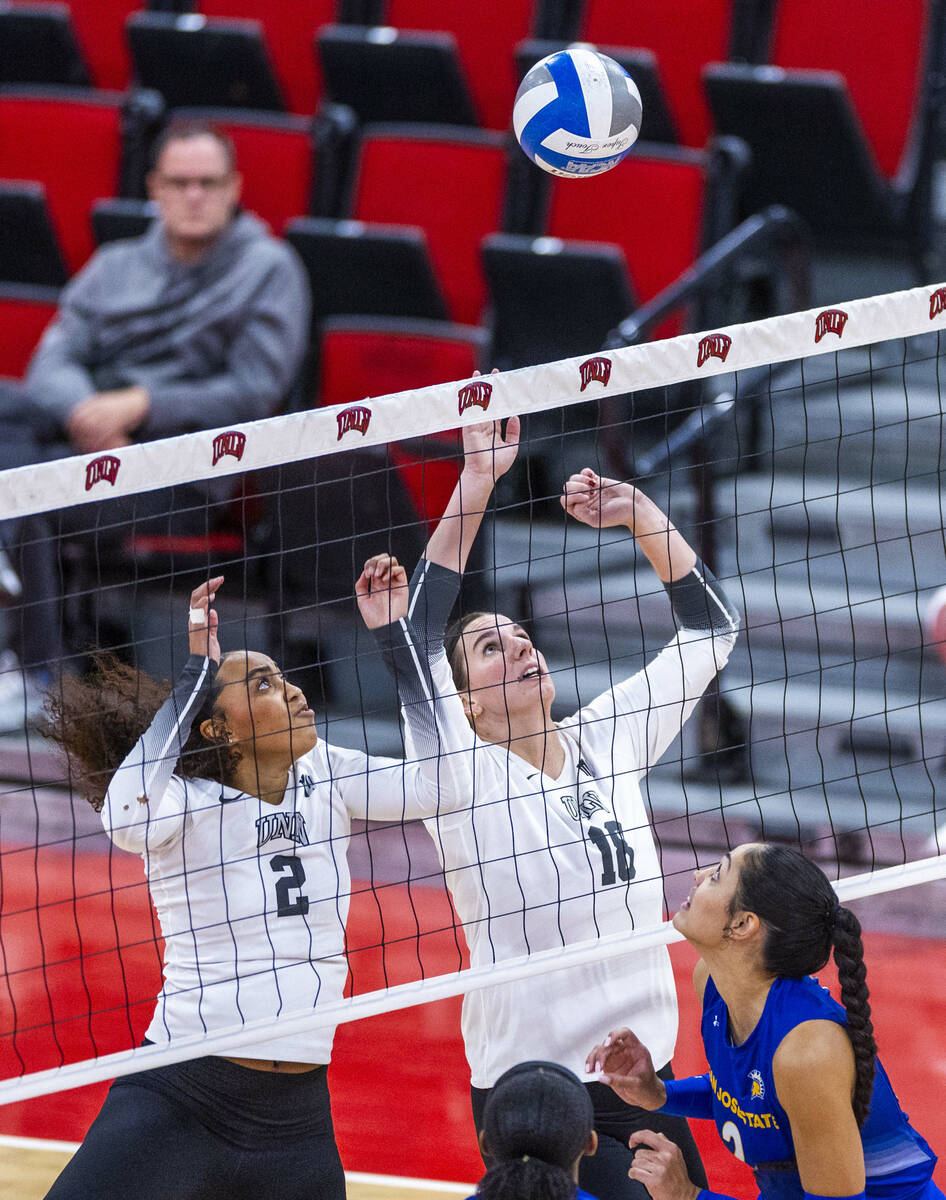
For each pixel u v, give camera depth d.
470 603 22.25
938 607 19.20
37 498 10.59
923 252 27.69
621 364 11.24
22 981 18.70
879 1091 10.13
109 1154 10.53
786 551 24.16
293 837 11.27
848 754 22.36
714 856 21.17
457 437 21.56
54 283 27.19
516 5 28.83
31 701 23.02
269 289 23.11
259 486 22.08
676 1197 9.91
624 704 12.29
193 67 29.02
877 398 25.23
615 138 13.14
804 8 27.12
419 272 24.36
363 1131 15.52
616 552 24.30
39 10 29.89
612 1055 10.54
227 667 11.34
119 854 22.34
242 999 10.88
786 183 27.45
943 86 27.39
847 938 9.60
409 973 18.98
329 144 26.72
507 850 11.31
